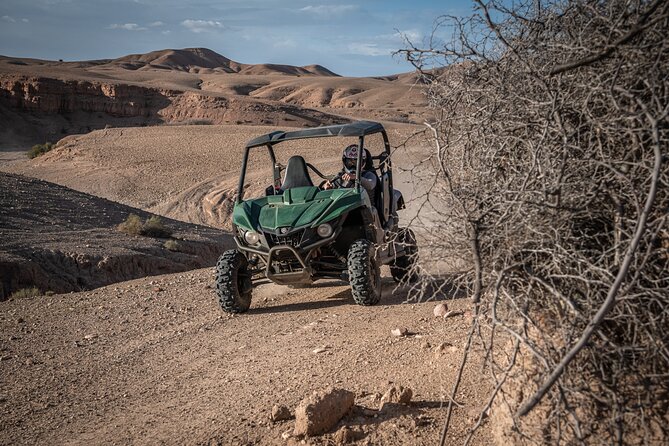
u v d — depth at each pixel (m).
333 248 7.86
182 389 5.46
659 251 2.44
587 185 2.60
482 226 2.61
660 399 2.63
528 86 2.87
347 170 8.34
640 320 2.58
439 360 5.07
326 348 5.96
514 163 2.91
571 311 2.61
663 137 2.49
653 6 2.20
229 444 4.11
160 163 61.28
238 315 7.92
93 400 5.41
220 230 36.09
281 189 8.38
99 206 33.31
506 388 3.12
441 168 2.75
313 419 3.95
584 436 2.69
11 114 136.25
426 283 2.98
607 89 2.45
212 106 142.38
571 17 2.87
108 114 144.25
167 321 8.07
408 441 3.76
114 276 22.09
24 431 4.82
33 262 20.58
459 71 3.16
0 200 29.23
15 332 8.05
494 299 2.50
